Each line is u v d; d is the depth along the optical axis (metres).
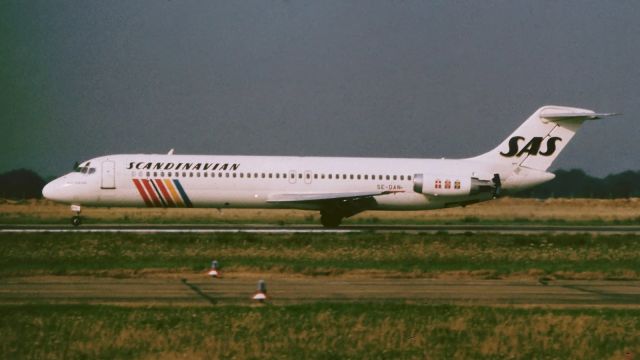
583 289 116.44
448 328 84.75
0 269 131.75
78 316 87.12
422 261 154.62
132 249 162.38
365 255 160.88
